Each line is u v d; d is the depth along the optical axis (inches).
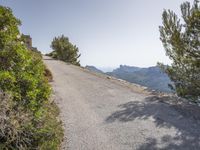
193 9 514.0
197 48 508.4
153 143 284.2
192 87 537.0
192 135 306.8
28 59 299.3
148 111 418.0
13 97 232.8
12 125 198.8
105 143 287.1
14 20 303.3
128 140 294.4
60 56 2055.9
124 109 435.2
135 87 687.7
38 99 285.4
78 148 273.4
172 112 409.7
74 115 399.9
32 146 217.0
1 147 184.7
